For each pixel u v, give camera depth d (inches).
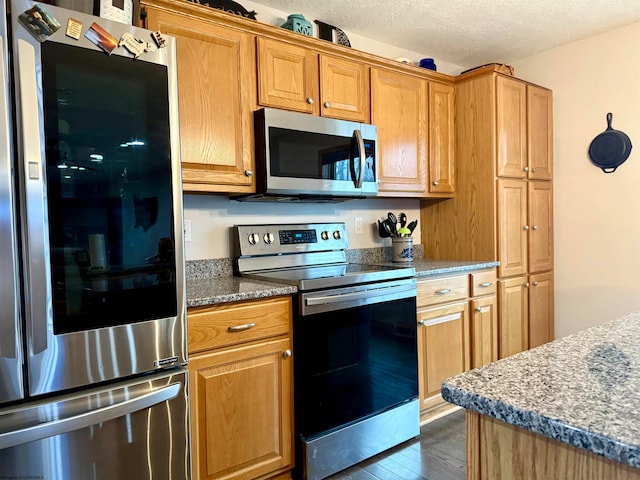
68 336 49.2
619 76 112.6
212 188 77.6
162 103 56.5
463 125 115.6
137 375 55.3
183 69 73.2
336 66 93.5
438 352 98.0
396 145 104.1
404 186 105.7
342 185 90.9
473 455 28.2
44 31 47.3
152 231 55.6
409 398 90.6
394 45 119.0
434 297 97.0
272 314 71.9
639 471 21.0
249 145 81.7
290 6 95.9
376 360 84.3
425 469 79.0
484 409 25.9
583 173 120.8
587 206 120.5
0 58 44.6
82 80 50.1
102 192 51.6
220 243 91.1
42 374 47.6
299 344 74.0
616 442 20.3
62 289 48.8
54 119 48.1
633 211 112.3
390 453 85.3
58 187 48.4
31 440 45.9
